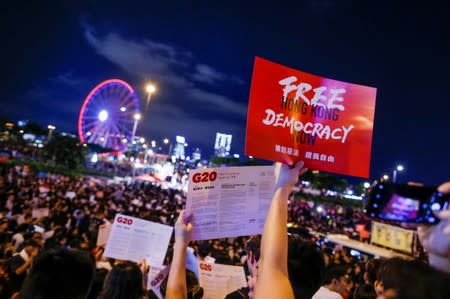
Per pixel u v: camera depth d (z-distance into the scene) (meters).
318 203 59.12
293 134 1.82
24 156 82.38
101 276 4.13
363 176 1.87
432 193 1.24
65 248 1.93
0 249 7.77
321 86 1.90
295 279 1.92
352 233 25.95
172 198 34.31
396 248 17.00
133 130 64.19
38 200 17.73
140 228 3.94
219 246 12.63
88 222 13.08
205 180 2.21
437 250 1.21
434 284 0.91
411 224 1.26
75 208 16.77
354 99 1.93
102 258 7.75
